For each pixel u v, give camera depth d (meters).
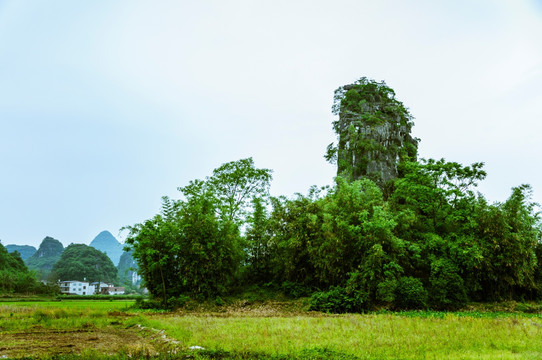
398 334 14.90
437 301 30.16
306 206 37.53
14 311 24.78
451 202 37.06
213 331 15.98
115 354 11.41
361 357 10.91
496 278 33.84
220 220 37.19
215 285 34.91
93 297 73.06
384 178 55.19
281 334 15.23
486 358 10.36
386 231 31.03
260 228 41.19
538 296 37.00
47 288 92.00
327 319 20.72
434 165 37.19
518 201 35.06
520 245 32.72
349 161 59.25
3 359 10.77
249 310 31.19
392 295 28.44
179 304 32.38
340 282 33.38
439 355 10.88
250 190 51.59
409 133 68.06
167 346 12.52
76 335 16.02
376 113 63.66
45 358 10.88
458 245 33.38
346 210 34.78
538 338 13.50
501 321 18.00
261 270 39.78
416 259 33.88
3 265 107.50
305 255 36.41
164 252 34.62
